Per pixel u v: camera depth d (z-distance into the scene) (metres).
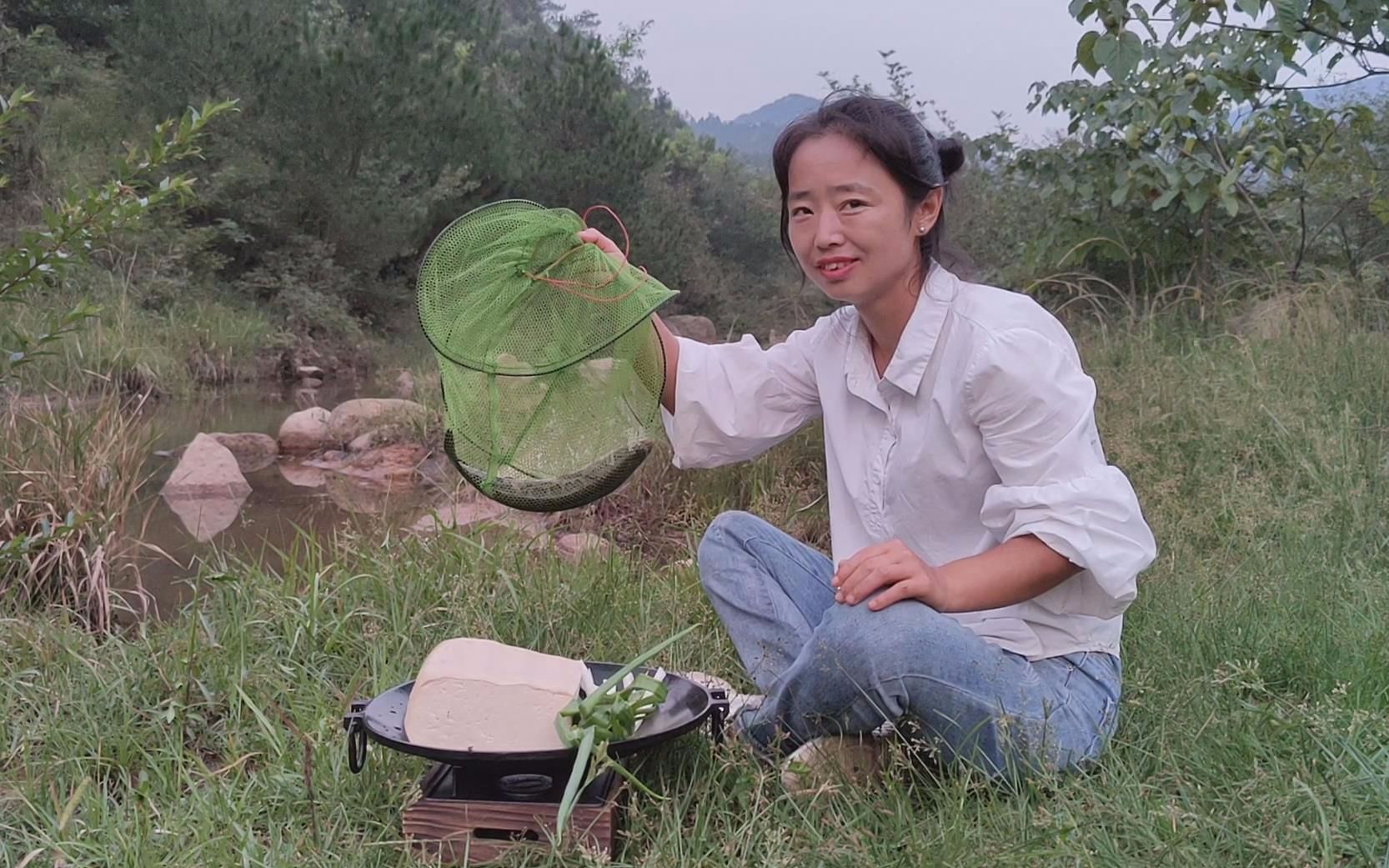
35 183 13.50
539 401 2.30
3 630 3.35
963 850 2.01
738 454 2.78
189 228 14.88
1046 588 2.23
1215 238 7.45
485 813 2.18
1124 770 2.28
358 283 16.62
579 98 18.55
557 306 2.29
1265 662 2.77
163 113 14.98
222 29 15.07
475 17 19.06
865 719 2.32
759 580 2.69
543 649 3.20
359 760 2.43
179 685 2.92
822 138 2.31
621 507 5.01
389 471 6.97
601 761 2.19
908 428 2.45
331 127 15.50
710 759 2.38
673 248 19.72
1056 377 2.26
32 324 9.70
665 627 3.27
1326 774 2.13
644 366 2.62
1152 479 4.45
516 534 4.01
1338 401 5.05
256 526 5.57
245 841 2.17
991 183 9.40
